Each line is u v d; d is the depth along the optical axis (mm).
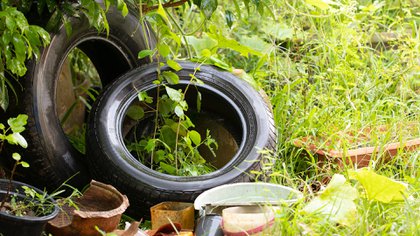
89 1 3859
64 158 3979
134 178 3787
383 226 3221
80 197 3520
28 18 3971
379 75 4941
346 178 3818
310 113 4469
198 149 4453
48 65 3965
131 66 4520
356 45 5344
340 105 4617
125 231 3281
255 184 3629
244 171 3861
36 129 3861
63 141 4012
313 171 4152
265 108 4191
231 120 4340
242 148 4039
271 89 4945
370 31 5391
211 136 4418
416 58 5066
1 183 3270
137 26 4445
